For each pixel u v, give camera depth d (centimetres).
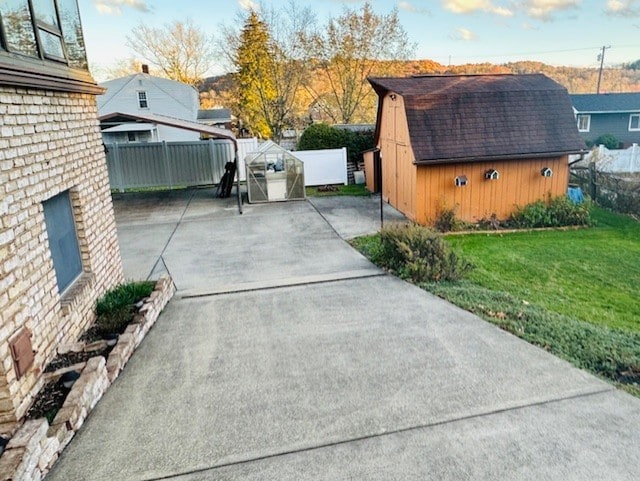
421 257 759
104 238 637
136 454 331
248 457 327
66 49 546
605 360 454
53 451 318
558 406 379
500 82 1290
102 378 410
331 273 780
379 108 1441
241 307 636
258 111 3128
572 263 870
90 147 601
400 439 343
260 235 1066
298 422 368
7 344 343
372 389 415
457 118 1160
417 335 527
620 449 325
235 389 420
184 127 1287
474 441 338
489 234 1123
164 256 920
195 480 305
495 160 1162
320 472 310
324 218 1220
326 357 480
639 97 2956
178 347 511
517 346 491
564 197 1221
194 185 1778
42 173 446
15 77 388
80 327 512
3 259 348
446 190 1166
